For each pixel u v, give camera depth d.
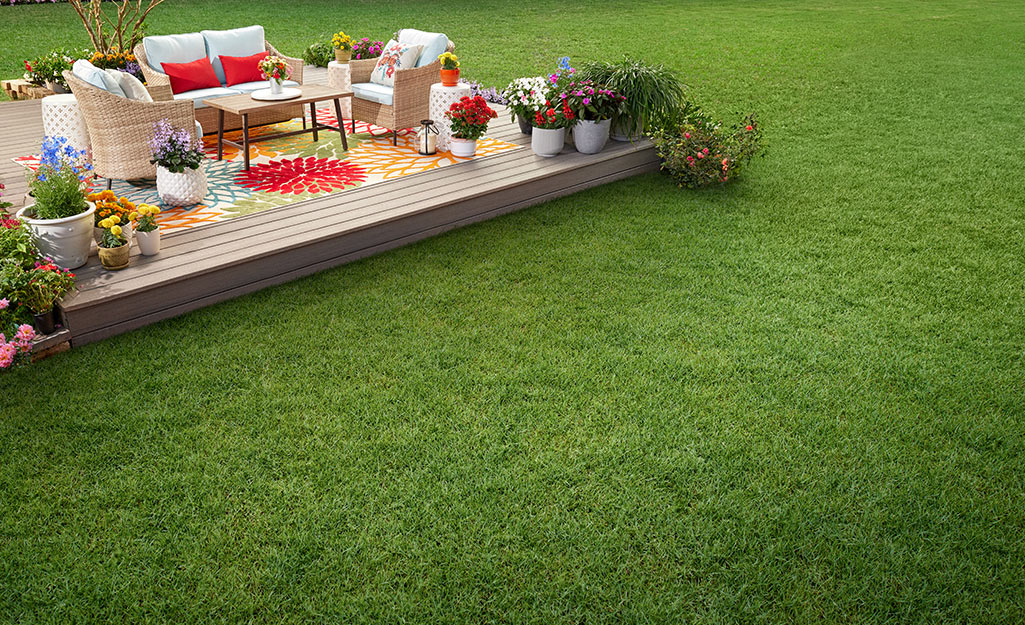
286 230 4.48
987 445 3.00
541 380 3.38
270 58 5.94
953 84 9.84
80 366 3.42
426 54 6.73
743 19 16.03
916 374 3.47
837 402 3.25
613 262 4.62
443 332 3.77
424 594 2.32
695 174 5.95
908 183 6.16
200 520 2.55
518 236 5.02
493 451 2.90
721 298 4.18
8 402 3.14
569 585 2.35
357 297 4.12
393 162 5.91
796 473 2.83
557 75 6.34
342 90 6.82
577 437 3.00
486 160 5.96
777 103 8.91
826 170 6.49
